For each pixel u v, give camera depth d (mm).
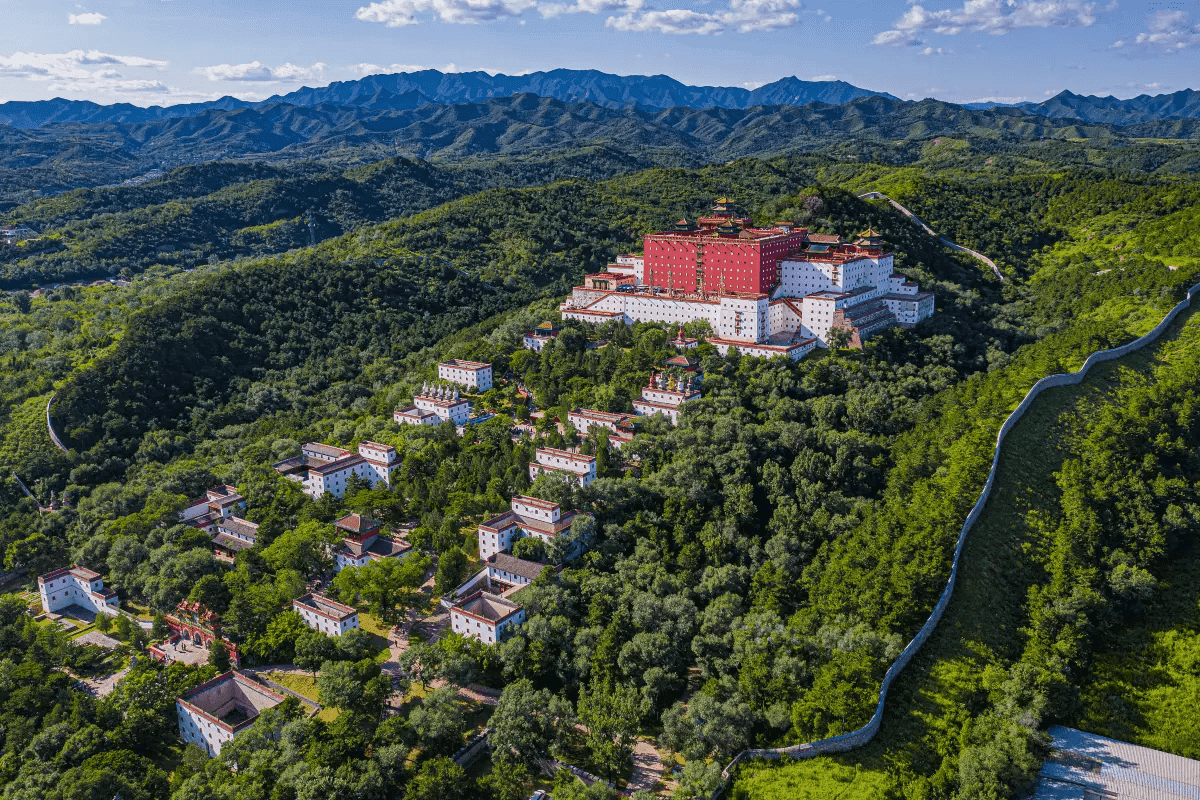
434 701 172750
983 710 168375
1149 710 176250
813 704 161875
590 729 168125
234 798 153875
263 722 170875
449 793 154750
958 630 186250
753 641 182750
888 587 189625
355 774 156375
